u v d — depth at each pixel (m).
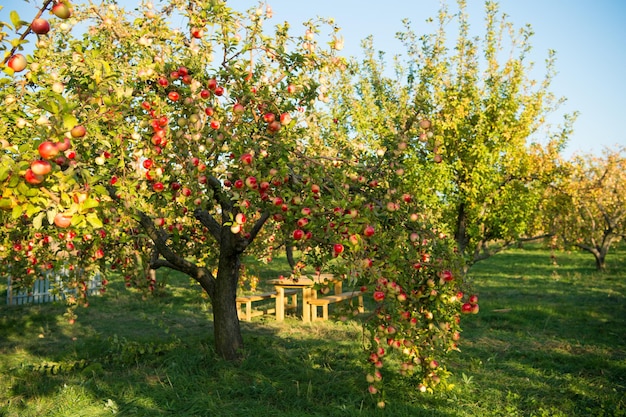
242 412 4.75
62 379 5.81
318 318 10.07
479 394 5.41
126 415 4.70
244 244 6.41
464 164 10.81
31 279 6.71
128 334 8.48
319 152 6.50
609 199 18.91
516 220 10.95
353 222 3.80
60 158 2.54
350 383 5.59
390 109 11.47
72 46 4.62
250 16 4.71
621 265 20.92
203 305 11.39
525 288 14.57
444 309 4.23
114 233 5.27
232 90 4.78
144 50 4.89
